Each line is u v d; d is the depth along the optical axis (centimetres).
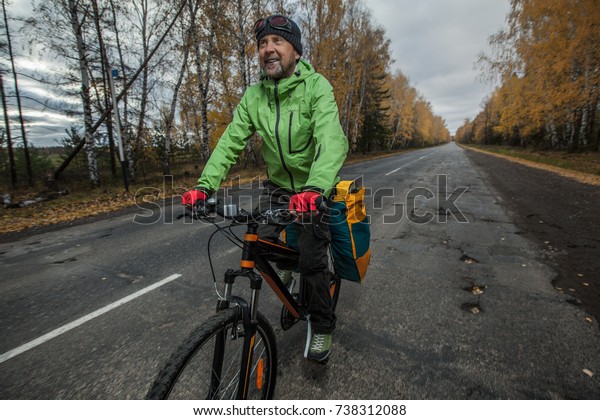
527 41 2042
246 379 152
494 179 1210
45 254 460
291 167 184
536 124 2345
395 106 5366
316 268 180
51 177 1198
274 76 171
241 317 149
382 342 232
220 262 404
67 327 263
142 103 1469
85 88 1166
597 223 540
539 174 1351
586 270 353
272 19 166
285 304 188
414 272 359
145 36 1428
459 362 210
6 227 643
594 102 1853
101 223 655
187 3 1319
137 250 459
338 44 2388
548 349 222
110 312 286
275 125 175
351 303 290
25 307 298
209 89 1719
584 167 1455
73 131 1930
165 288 332
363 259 222
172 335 250
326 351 196
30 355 227
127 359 222
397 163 2267
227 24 1510
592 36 1590
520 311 273
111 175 1658
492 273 353
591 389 186
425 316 267
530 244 447
